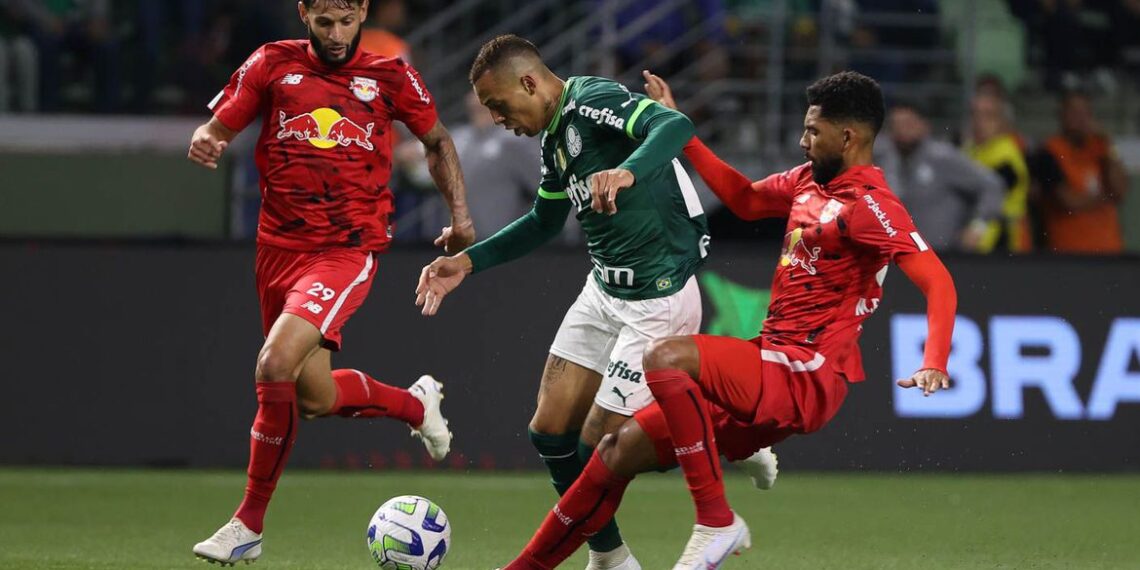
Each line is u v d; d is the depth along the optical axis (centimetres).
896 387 3750
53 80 4966
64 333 3722
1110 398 3831
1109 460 3803
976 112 4516
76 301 3728
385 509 2014
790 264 1877
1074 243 4603
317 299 2072
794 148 4738
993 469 3769
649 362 1809
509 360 3716
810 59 4819
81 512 2958
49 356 3716
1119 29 5184
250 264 3753
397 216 4409
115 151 4584
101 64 4994
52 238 3741
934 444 3753
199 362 3725
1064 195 4594
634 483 3616
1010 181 4450
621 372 2052
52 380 3712
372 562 2338
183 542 2562
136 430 3706
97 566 2238
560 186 2081
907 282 3772
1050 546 2636
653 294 2053
